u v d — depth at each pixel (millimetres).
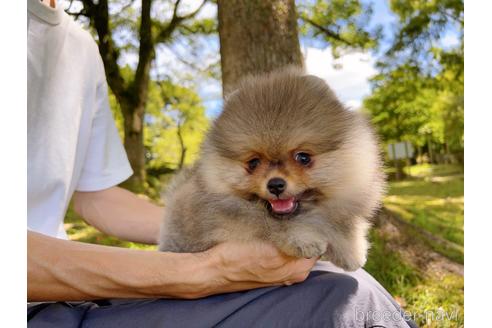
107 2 2693
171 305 462
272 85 510
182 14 2896
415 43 2525
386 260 1226
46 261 434
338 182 496
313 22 2672
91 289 444
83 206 670
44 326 439
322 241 468
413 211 1854
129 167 698
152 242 648
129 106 2846
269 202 488
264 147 476
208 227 493
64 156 570
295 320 448
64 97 581
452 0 2377
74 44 610
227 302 459
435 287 1077
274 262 461
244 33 1042
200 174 524
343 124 503
